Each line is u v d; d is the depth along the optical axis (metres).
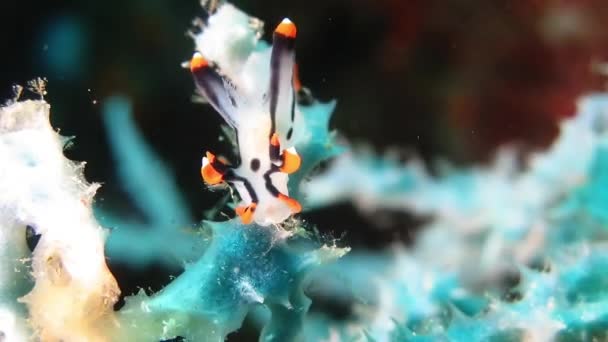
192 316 0.07
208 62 0.08
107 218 0.11
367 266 0.11
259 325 0.09
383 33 0.15
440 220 0.11
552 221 0.10
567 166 0.10
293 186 0.08
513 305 0.08
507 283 0.10
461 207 0.11
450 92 0.15
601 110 0.10
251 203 0.07
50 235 0.07
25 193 0.07
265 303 0.07
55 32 0.14
